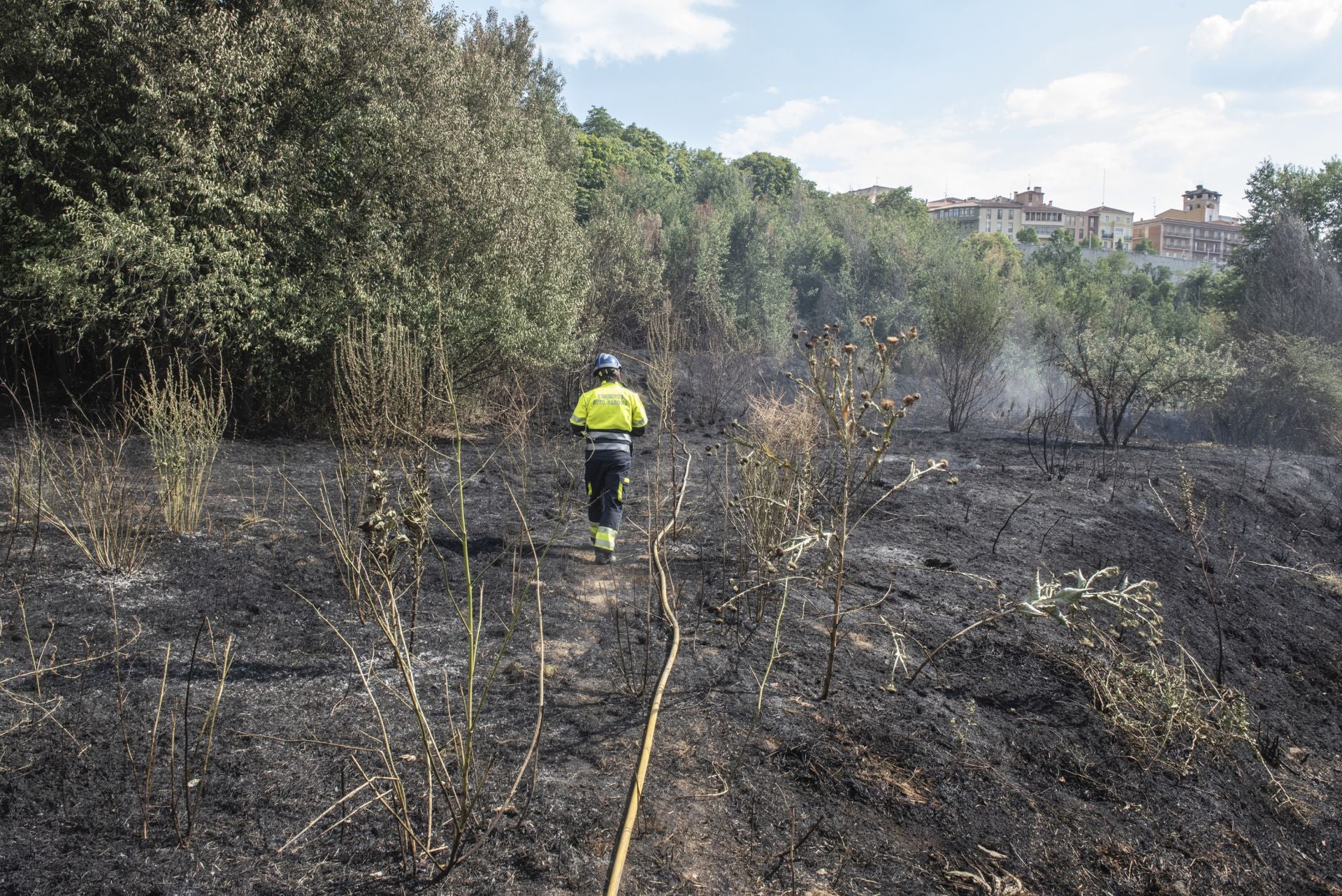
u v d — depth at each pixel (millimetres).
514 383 13203
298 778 3004
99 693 3443
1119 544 7441
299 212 10430
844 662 4516
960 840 3217
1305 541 9078
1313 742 4922
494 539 6277
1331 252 25000
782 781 3348
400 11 11109
